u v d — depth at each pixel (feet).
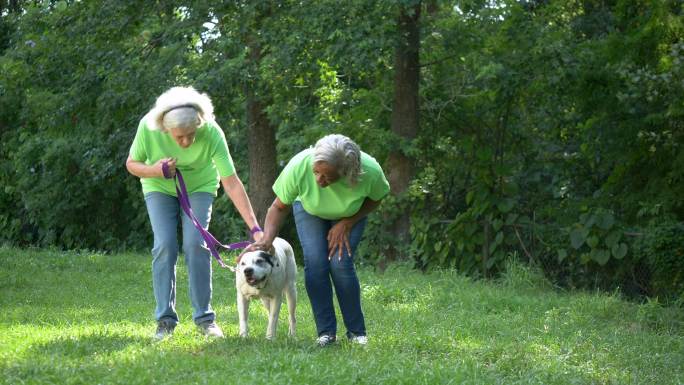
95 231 74.13
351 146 17.34
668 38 39.19
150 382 15.25
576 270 38.60
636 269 37.17
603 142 43.06
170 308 20.33
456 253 41.14
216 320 25.17
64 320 24.09
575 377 18.31
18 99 65.92
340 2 40.50
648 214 40.01
